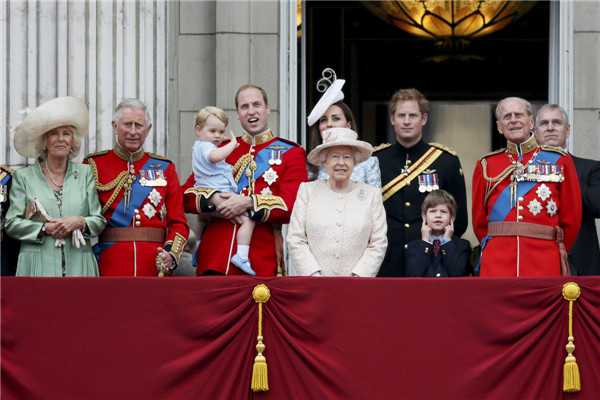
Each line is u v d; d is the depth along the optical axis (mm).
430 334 26703
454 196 32656
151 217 30031
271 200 29469
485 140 53781
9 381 26781
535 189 29656
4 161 34969
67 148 29531
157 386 26719
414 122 32656
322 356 26672
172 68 40156
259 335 26781
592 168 31906
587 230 32000
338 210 28766
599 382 26672
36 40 35656
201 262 29906
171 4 40312
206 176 30031
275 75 39688
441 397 26531
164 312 26938
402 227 32094
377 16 52094
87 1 36125
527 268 29141
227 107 39531
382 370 26625
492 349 26672
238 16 39844
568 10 39656
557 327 26797
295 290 26938
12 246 30031
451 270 30000
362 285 26891
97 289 27047
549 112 32844
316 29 51781
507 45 53750
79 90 35688
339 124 31609
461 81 53781
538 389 26594
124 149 30438
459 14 51906
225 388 26703
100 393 26734
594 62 39438
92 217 29234
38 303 27031
